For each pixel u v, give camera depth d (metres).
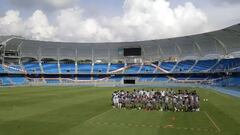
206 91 62.47
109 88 76.19
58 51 112.12
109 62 113.69
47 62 111.75
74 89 70.00
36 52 109.69
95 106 32.69
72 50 112.88
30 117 24.75
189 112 28.00
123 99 31.45
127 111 28.48
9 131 19.09
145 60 109.75
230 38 81.75
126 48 109.06
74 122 22.39
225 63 87.44
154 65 106.38
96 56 114.00
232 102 38.31
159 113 27.19
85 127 20.50
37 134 18.25
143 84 95.44
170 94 30.94
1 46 98.00
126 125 21.23
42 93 54.53
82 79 107.12
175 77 98.94
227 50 88.31
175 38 94.69
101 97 45.28
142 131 19.27
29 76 104.19
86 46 109.88
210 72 88.25
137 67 108.12
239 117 25.08
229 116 25.62
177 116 25.50
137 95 31.38
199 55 98.25
